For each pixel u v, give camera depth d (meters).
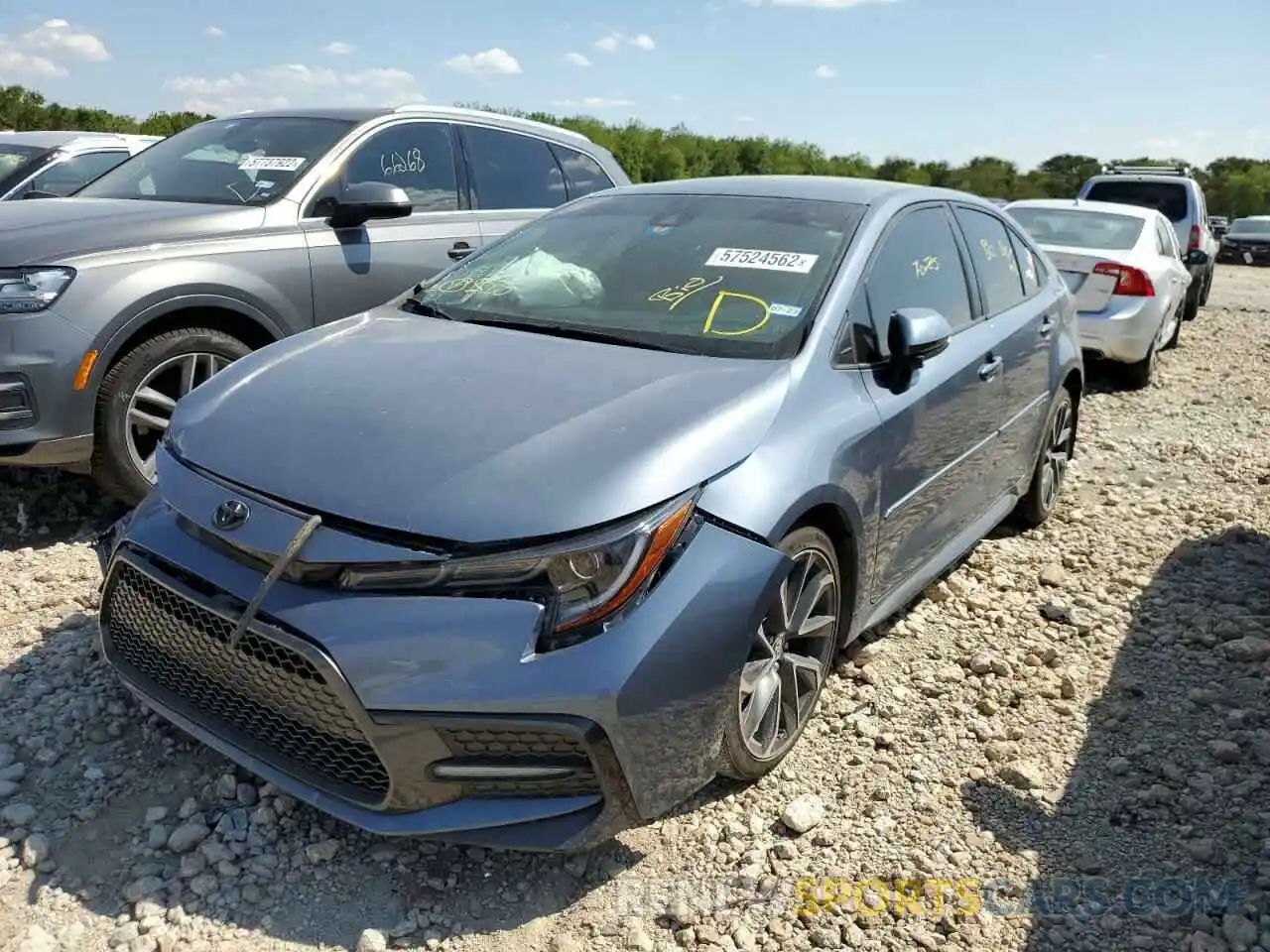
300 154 5.41
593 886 2.71
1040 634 4.22
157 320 4.61
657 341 3.34
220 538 2.65
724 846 2.87
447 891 2.65
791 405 3.05
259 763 2.66
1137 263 8.70
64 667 3.46
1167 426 7.93
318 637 2.42
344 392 2.99
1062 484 5.70
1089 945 2.59
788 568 2.81
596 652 2.45
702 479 2.71
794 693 3.13
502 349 3.28
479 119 6.21
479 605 2.42
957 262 4.31
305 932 2.50
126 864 2.67
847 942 2.57
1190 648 4.16
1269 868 2.85
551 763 2.48
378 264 5.35
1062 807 3.12
